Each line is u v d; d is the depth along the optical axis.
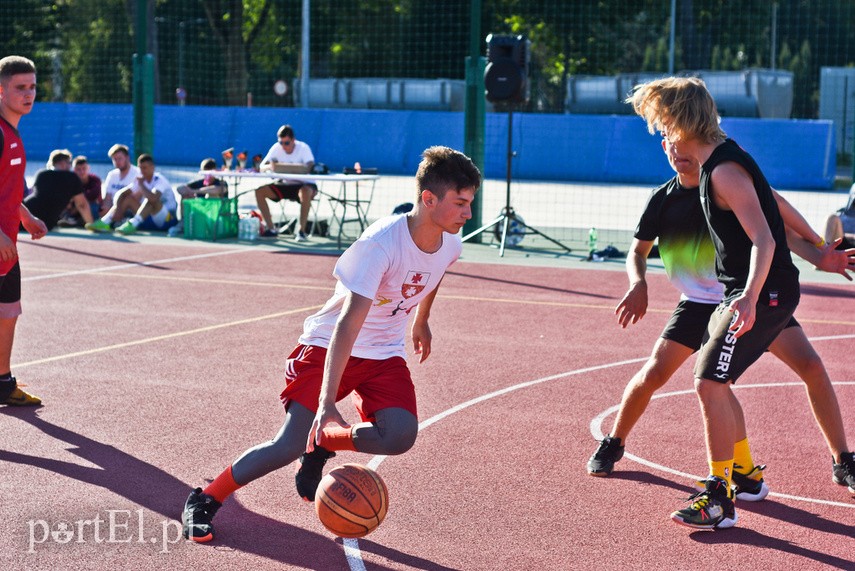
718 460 4.45
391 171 30.00
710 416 4.41
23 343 8.10
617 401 6.64
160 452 5.44
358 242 3.95
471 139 15.24
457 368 7.53
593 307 10.19
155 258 13.21
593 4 42.62
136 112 17.66
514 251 14.52
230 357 7.72
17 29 42.47
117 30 45.50
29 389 6.70
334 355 3.83
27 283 11.06
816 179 26.56
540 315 9.72
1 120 5.88
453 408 6.44
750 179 4.20
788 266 4.32
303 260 13.26
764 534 4.45
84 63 45.50
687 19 43.19
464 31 41.38
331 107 38.00
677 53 45.41
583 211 20.70
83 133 31.69
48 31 44.06
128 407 6.31
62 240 14.73
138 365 7.42
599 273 12.55
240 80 44.03
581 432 5.96
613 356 7.98
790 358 4.95
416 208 3.98
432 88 35.78
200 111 31.94
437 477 5.14
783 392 7.00
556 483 5.08
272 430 5.87
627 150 27.89
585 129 28.39
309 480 4.66
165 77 47.53
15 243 6.07
